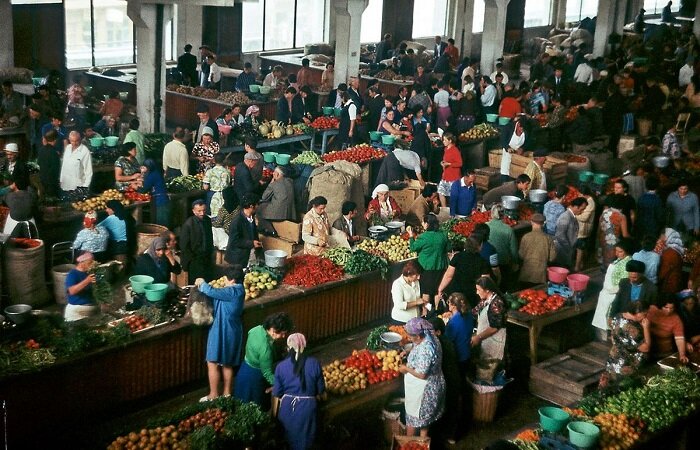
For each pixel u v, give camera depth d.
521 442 8.60
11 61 20.31
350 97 20.48
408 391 9.16
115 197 13.86
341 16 24.03
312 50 29.98
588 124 19.67
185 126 22.27
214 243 13.45
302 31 31.23
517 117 18.55
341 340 11.98
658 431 9.12
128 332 9.61
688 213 15.33
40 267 12.01
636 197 16.17
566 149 20.45
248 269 11.50
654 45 33.47
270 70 25.31
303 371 8.62
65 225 13.41
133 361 9.76
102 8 25.73
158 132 18.78
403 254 12.73
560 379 10.38
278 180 14.04
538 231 12.73
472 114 20.45
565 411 9.16
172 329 9.95
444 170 16.17
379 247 12.78
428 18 34.03
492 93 22.17
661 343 10.70
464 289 11.11
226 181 13.81
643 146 19.52
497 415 10.28
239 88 23.22
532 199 14.96
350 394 9.40
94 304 10.34
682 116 22.73
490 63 28.41
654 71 27.50
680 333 10.55
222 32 27.91
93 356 9.36
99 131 17.47
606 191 16.31
